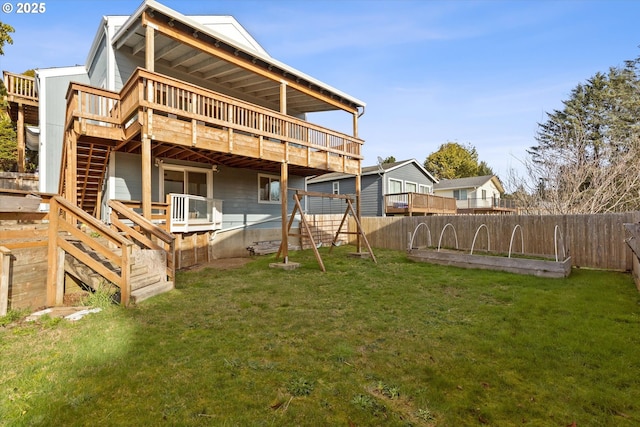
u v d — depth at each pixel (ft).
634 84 76.38
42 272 15.29
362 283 21.56
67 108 26.53
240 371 9.50
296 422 7.27
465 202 92.38
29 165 67.10
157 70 31.96
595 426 7.30
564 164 43.24
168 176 32.48
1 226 15.16
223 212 37.50
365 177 67.72
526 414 7.70
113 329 12.42
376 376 9.37
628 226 18.70
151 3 21.89
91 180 31.12
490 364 10.15
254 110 28.14
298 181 46.88
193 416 7.39
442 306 16.33
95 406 7.70
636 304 16.15
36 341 11.18
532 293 18.45
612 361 10.26
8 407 7.52
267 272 25.64
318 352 10.94
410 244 31.55
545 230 29.89
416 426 7.25
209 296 18.03
